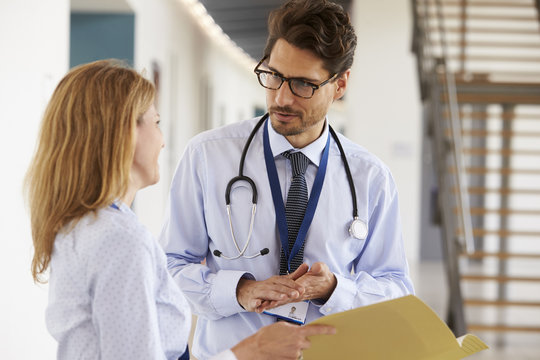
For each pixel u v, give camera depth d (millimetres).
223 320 1634
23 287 2799
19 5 2701
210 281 1582
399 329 1240
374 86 9109
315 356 1249
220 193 1676
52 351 3279
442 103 5734
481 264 8602
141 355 1063
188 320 1228
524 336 5031
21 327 2775
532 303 4809
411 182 9094
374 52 9094
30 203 1164
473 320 5383
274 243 1648
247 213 1652
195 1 9406
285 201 1684
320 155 1717
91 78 1157
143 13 6473
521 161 8195
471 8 8297
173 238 1694
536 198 8297
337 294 1545
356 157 1762
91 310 1093
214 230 1667
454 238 4562
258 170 1682
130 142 1152
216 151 1706
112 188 1124
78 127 1134
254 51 14617
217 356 1204
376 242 1770
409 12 9047
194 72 9922
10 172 2611
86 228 1104
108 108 1140
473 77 6250
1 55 2490
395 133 9086
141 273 1084
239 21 11180
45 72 3090
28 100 2838
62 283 1101
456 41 6980
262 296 1465
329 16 1519
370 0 9102
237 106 15227
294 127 1558
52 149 1146
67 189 1122
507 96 5918
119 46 6125
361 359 1255
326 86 1552
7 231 2586
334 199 1685
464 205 4609
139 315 1071
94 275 1076
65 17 3461
